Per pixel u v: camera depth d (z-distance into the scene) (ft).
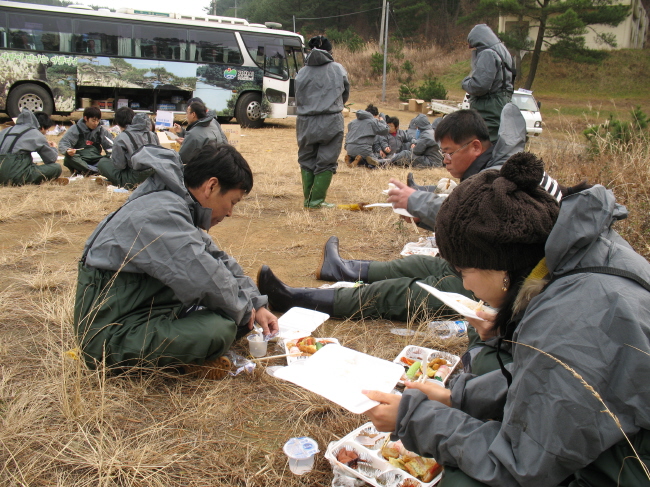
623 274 4.68
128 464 7.02
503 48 20.39
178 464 7.20
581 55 90.63
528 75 98.58
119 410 8.23
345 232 19.01
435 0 162.71
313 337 10.41
